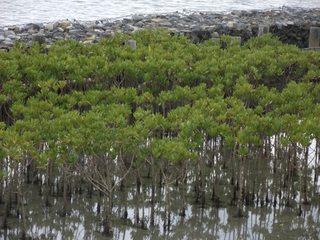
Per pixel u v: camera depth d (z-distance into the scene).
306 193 22.06
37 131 19.45
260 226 20.27
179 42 32.59
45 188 22.33
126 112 21.25
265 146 24.91
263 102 24.31
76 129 19.30
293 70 31.48
